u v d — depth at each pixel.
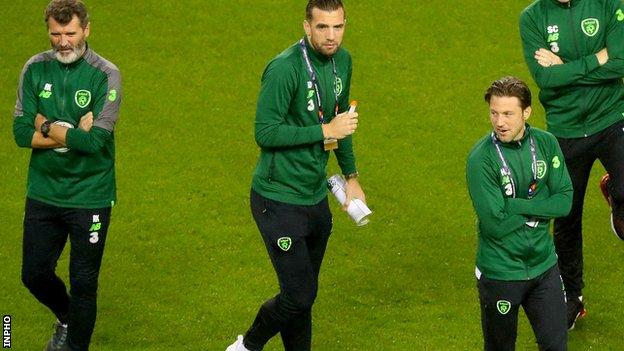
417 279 32.28
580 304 30.27
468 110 40.50
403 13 45.47
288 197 26.64
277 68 25.91
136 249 33.44
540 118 40.09
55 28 26.31
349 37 44.12
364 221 27.70
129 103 40.66
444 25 44.81
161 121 39.81
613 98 29.80
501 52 43.41
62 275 32.28
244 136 39.25
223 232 34.34
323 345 29.33
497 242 25.44
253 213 27.27
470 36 44.25
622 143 29.80
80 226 27.39
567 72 29.20
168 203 35.69
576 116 29.83
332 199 36.31
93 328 28.66
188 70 42.47
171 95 41.16
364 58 43.09
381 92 41.41
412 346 29.22
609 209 35.72
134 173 37.09
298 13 45.44
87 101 27.08
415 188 36.69
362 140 39.00
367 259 33.25
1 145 38.28
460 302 31.14
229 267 32.72
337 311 30.81
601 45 29.55
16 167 37.19
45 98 27.09
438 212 35.53
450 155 38.28
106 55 42.97
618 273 32.56
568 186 25.69
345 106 27.34
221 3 45.91
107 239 33.88
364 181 36.94
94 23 44.53
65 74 27.02
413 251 33.66
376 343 29.38
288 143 25.91
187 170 37.38
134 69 42.38
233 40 43.97
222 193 36.25
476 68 42.59
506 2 46.09
